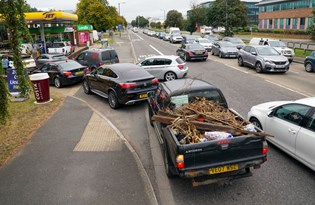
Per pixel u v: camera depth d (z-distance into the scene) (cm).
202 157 467
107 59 1764
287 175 557
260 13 7238
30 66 1708
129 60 2533
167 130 531
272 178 548
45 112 1002
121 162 614
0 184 535
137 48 3766
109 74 1084
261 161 493
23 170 586
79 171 577
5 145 715
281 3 6272
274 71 1659
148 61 1551
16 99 1189
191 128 523
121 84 995
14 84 1249
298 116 582
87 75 1247
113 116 971
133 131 823
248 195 497
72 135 777
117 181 539
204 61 2358
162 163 625
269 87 1313
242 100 1092
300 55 2500
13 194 503
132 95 996
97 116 947
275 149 668
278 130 629
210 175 491
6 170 587
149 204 471
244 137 478
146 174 568
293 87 1305
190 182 546
